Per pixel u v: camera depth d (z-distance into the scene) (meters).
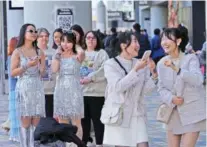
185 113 7.33
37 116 8.98
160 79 7.47
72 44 9.66
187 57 7.38
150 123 13.76
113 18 55.28
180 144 8.09
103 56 10.27
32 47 9.05
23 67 8.84
